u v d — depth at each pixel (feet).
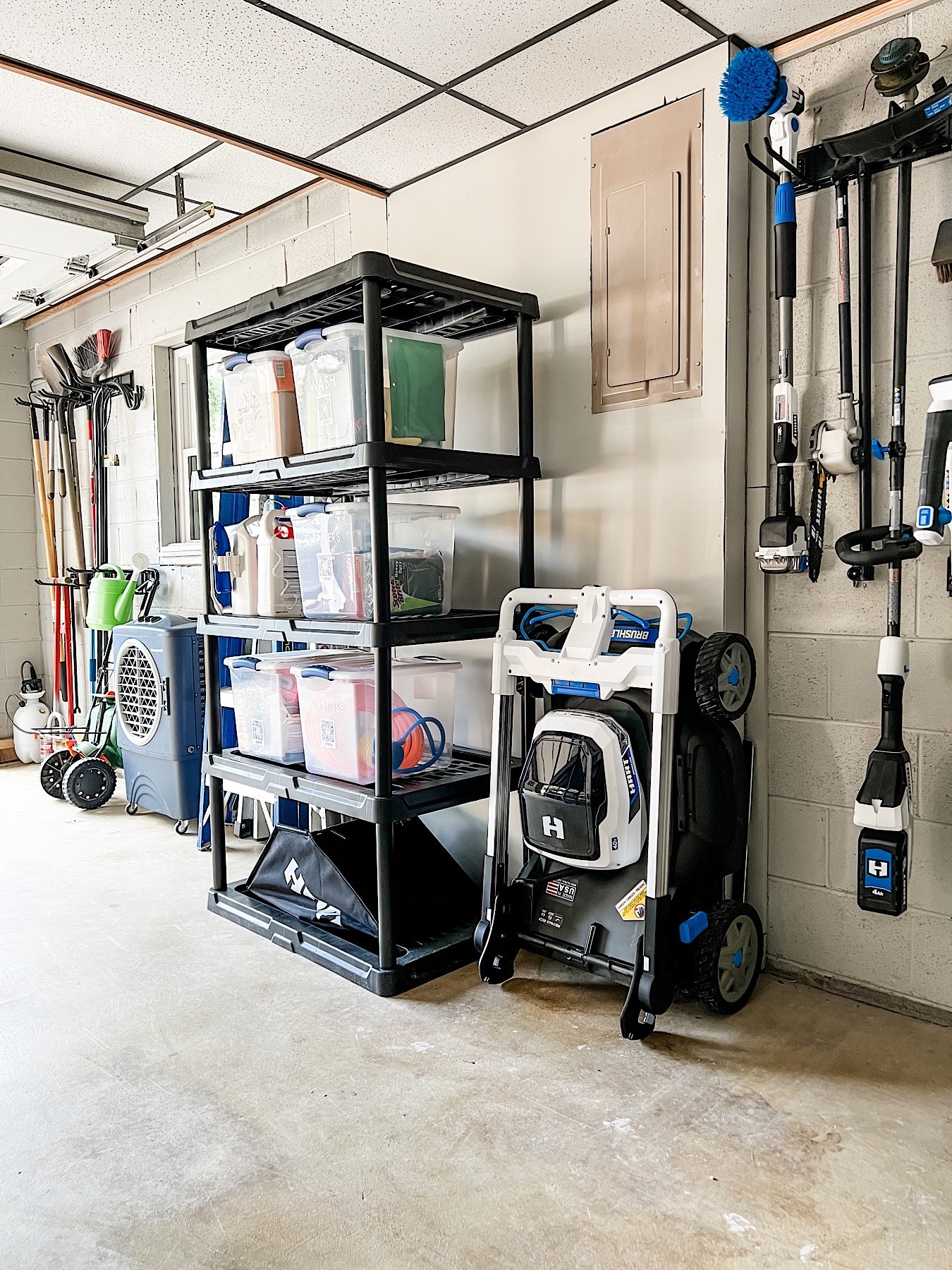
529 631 8.69
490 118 8.96
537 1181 5.44
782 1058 6.79
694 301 8.04
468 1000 7.75
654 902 6.91
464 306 8.80
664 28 7.42
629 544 8.61
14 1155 5.74
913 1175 5.49
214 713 9.84
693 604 8.18
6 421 18.44
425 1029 7.25
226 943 8.93
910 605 7.27
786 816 8.04
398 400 8.02
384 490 7.58
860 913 7.65
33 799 14.74
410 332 8.34
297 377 8.38
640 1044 7.00
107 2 7.04
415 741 8.54
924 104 6.68
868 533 7.20
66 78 8.23
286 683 9.12
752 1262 4.82
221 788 9.85
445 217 10.07
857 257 7.40
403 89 8.41
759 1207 5.22
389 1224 5.11
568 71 8.10
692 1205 5.23
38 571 19.01
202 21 7.32
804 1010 7.52
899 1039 7.05
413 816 8.25
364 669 8.45
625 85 8.35
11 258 12.41
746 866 7.88
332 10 7.16
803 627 7.85
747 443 8.08
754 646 8.09
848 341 7.27
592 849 7.23
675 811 7.22
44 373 17.12
